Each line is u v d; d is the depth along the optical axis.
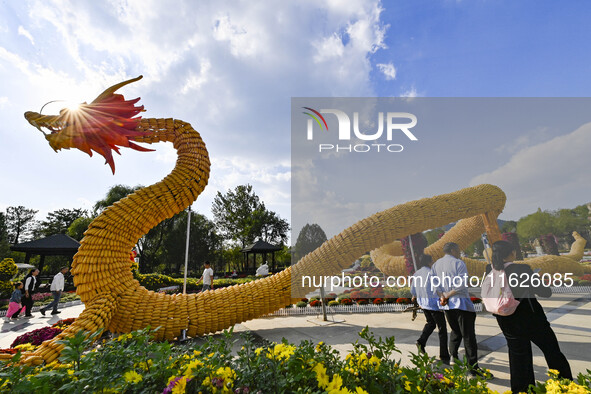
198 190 4.26
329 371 1.37
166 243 30.47
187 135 4.46
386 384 1.33
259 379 1.22
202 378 1.23
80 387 1.03
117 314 3.74
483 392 1.18
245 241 33.34
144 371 1.29
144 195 3.94
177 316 4.03
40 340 3.92
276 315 6.04
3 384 1.07
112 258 3.73
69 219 43.66
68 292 13.65
